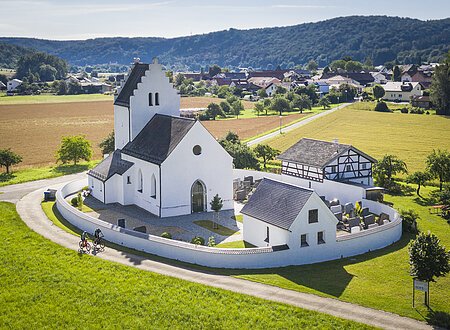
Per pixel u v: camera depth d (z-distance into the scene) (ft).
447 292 139.85
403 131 478.18
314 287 141.79
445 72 584.40
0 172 318.04
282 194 176.55
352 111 630.74
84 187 268.21
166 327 121.39
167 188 216.74
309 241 166.30
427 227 203.10
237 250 158.10
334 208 214.69
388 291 140.05
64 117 608.60
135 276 147.95
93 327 122.52
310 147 265.75
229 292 136.05
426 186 277.03
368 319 122.83
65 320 125.70
